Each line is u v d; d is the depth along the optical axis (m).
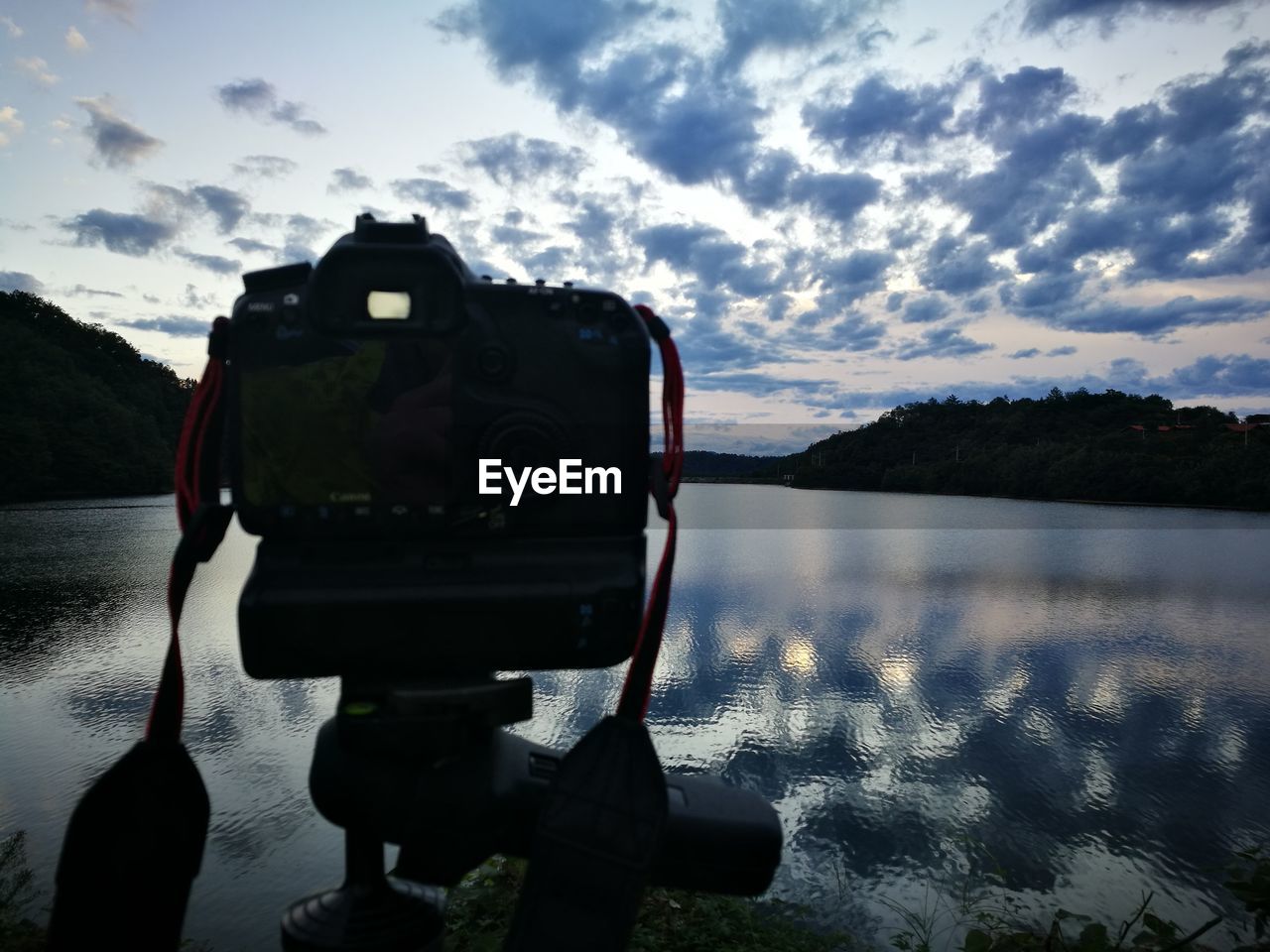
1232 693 29.00
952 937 10.29
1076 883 14.60
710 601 44.91
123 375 187.38
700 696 26.41
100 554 57.75
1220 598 49.34
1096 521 109.25
